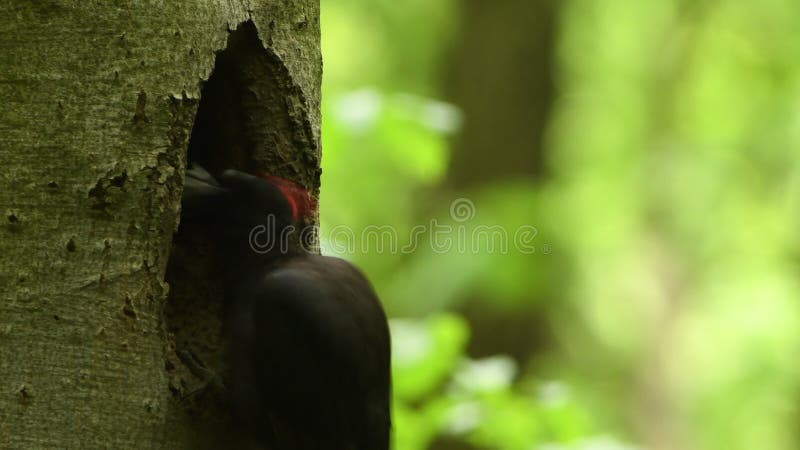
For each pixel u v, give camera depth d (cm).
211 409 632
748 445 2394
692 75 2297
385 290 1634
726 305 2453
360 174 1483
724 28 2256
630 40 2305
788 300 2356
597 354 2252
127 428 572
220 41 617
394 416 1014
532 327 1809
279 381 636
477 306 1786
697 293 2517
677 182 2294
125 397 572
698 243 2388
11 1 567
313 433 645
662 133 2302
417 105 1147
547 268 1698
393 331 1026
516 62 1934
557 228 1762
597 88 2248
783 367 2344
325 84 2072
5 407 552
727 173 2278
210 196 662
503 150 1902
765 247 2352
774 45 2223
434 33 2086
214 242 687
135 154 579
